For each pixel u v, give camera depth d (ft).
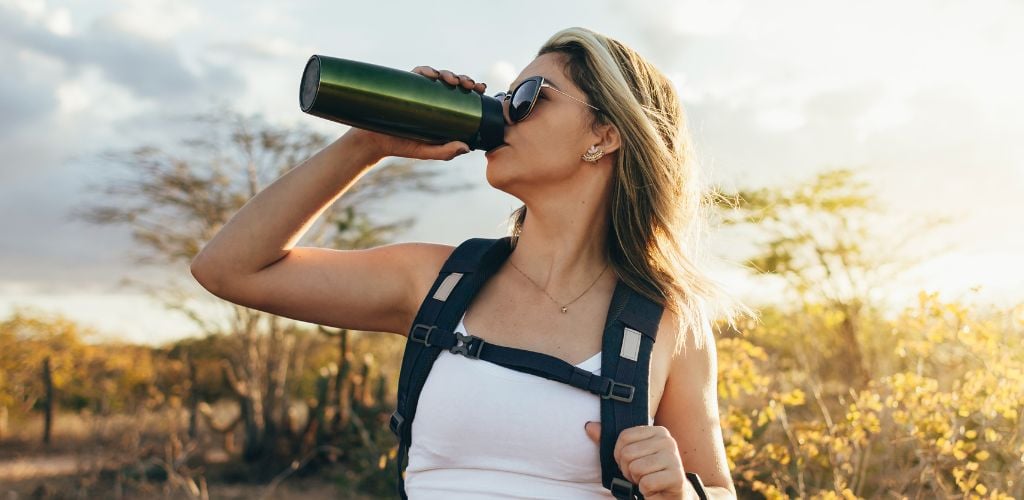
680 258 5.29
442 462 4.61
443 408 4.57
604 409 4.46
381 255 5.32
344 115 4.59
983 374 10.01
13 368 62.44
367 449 33.12
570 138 4.98
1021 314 10.32
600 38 5.23
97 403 57.52
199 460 42.60
